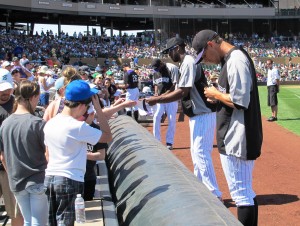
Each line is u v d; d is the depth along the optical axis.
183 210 3.38
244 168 4.75
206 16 62.28
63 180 3.94
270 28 67.88
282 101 26.64
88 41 53.28
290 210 6.41
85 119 4.73
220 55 4.87
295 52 59.22
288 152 10.96
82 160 4.08
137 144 6.06
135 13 57.66
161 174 4.45
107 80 15.23
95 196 5.15
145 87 19.31
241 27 67.94
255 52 59.34
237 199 4.80
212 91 4.71
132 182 4.71
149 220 3.55
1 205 6.71
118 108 5.38
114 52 51.31
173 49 6.64
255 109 4.68
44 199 4.78
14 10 47.66
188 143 12.16
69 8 52.47
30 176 4.72
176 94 6.32
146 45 55.59
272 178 8.31
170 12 60.16
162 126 15.62
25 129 4.69
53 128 4.03
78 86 4.05
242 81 4.48
